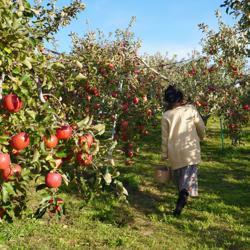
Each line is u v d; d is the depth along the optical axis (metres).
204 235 5.64
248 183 8.80
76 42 8.48
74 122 2.71
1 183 2.42
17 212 3.03
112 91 7.51
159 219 6.27
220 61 10.29
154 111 8.35
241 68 11.05
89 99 6.62
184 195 6.38
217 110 10.39
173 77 12.19
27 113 2.44
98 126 2.70
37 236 5.30
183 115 6.47
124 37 9.26
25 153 2.55
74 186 7.32
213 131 16.75
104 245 5.16
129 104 7.57
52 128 2.42
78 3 5.70
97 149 2.66
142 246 5.17
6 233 5.05
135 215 6.45
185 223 6.09
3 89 2.58
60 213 2.80
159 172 6.71
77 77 3.55
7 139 2.40
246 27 7.13
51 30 5.46
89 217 6.11
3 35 2.42
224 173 9.83
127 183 8.37
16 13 2.57
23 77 2.52
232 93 10.64
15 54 2.54
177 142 6.41
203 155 12.02
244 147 12.99
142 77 9.45
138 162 10.67
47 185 2.62
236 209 6.80
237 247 5.23
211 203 7.10
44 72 2.95
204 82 10.75
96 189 2.82
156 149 12.69
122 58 7.99
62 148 2.63
